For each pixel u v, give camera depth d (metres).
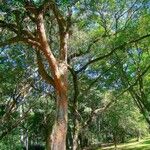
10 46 21.22
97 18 19.80
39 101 29.55
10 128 26.02
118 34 21.12
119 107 38.12
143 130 62.81
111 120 45.97
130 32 21.23
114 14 20.59
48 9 13.97
